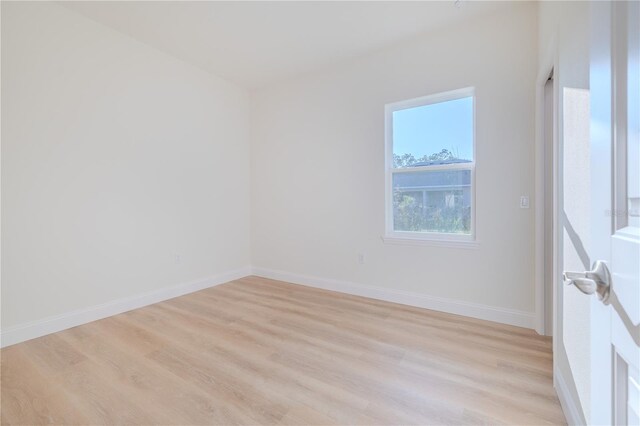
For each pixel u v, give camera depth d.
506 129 2.57
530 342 2.26
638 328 0.49
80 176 2.70
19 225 2.37
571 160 1.44
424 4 2.48
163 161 3.35
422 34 2.91
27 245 2.41
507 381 1.78
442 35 2.86
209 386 1.76
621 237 0.55
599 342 0.65
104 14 2.67
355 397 1.65
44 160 2.49
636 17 0.51
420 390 1.71
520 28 2.50
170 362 2.02
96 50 2.79
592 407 0.69
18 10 2.34
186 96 3.56
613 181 0.58
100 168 2.84
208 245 3.85
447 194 2.95
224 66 3.63
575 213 1.38
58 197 2.57
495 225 2.64
